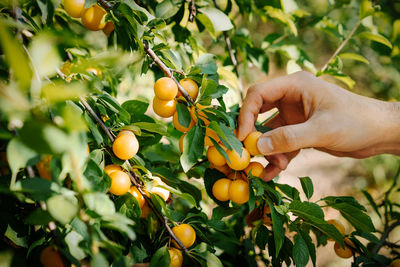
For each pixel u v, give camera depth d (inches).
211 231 29.0
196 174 29.1
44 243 19.2
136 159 21.3
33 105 16.1
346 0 38.9
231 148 20.6
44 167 18.4
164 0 25.9
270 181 24.5
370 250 27.8
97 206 17.3
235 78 30.7
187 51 30.1
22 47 17.7
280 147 23.0
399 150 26.4
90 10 21.5
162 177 23.3
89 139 20.4
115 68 24.4
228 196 22.0
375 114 24.2
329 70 30.9
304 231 22.1
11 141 15.7
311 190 23.8
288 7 31.2
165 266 19.9
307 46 80.0
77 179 16.1
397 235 44.4
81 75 21.0
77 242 17.7
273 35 35.5
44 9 20.6
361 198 59.4
